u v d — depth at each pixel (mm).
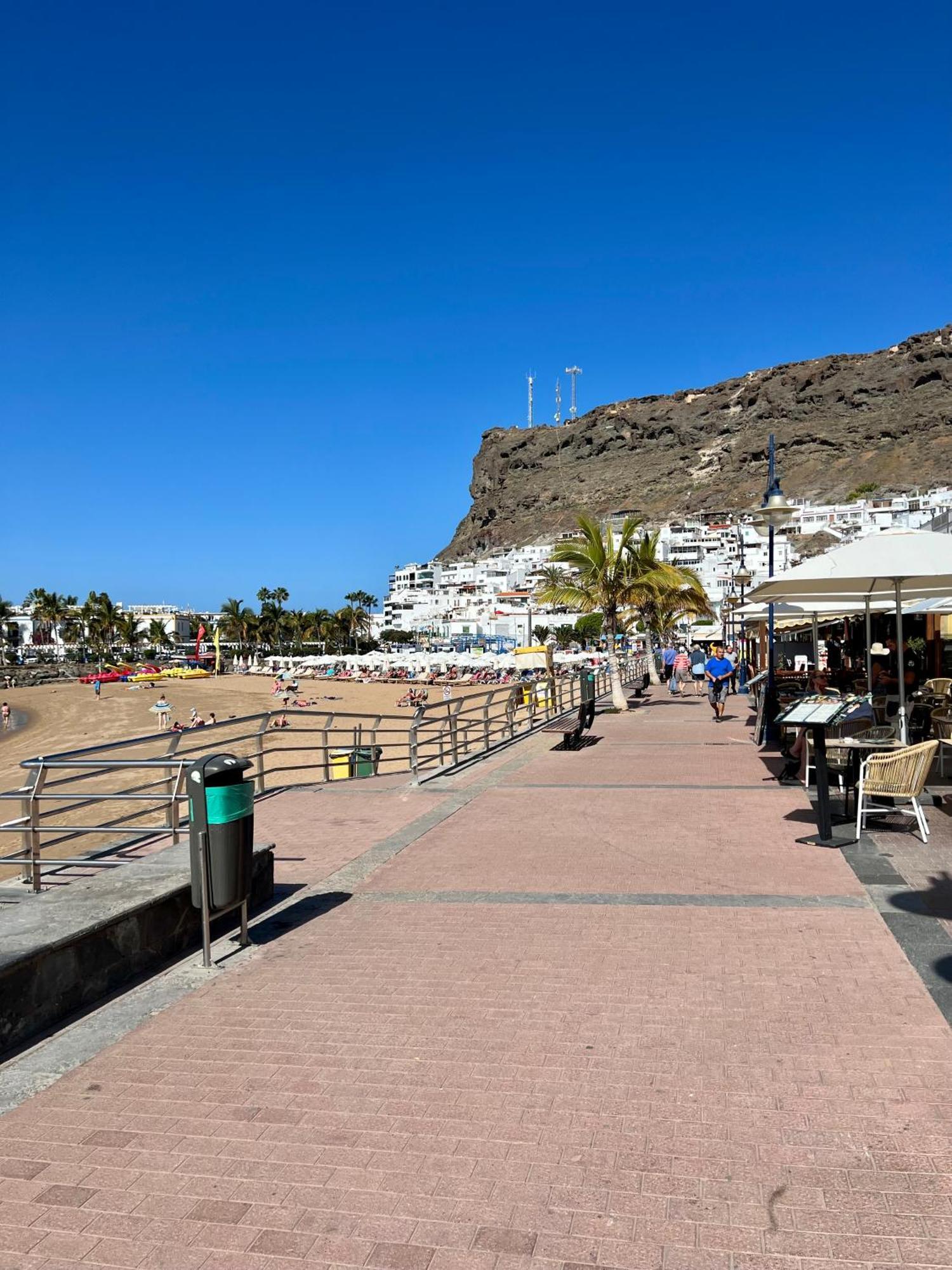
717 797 9914
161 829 8281
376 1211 2807
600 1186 2887
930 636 20438
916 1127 3160
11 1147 3268
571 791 10695
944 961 4676
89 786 24484
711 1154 3045
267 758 29078
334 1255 2611
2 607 143250
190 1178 3029
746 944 5094
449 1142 3178
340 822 9383
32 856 7605
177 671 111500
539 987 4586
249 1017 4379
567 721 15711
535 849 7766
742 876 6562
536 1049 3879
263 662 137625
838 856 6973
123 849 8461
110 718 61000
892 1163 2951
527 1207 2793
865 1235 2609
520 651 52875
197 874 5160
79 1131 3365
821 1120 3232
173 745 8859
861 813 7574
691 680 34750
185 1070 3836
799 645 31344
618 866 7059
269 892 6473
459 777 12305
